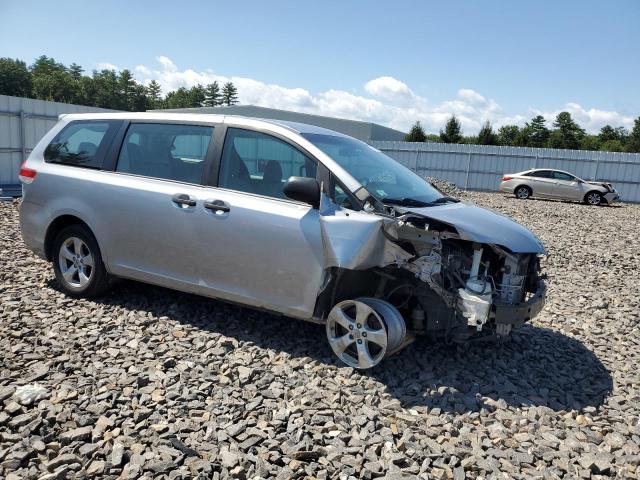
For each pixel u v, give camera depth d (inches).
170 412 129.9
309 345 176.2
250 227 168.6
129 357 157.9
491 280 162.1
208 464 110.3
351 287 167.5
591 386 165.3
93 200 197.0
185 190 181.6
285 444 119.0
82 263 205.6
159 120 195.0
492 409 144.8
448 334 164.7
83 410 127.6
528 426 136.4
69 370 147.3
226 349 168.2
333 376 156.3
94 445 113.8
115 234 193.8
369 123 1636.3
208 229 175.3
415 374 163.3
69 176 203.5
